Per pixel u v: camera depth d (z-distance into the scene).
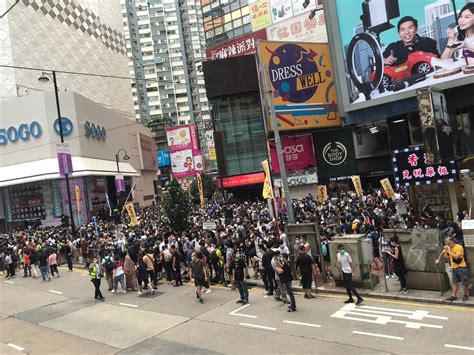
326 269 14.96
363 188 46.22
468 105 28.73
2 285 19.88
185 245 17.53
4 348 10.85
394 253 12.16
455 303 10.78
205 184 77.44
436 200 21.83
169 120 116.44
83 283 18.58
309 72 39.69
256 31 59.97
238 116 55.69
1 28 54.91
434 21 28.89
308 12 54.97
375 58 31.78
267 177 17.98
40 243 23.88
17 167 47.66
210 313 12.41
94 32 75.50
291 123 38.88
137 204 63.78
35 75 58.53
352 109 33.19
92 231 30.62
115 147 61.09
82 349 10.41
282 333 10.13
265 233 17.77
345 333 9.70
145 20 130.25
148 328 11.61
